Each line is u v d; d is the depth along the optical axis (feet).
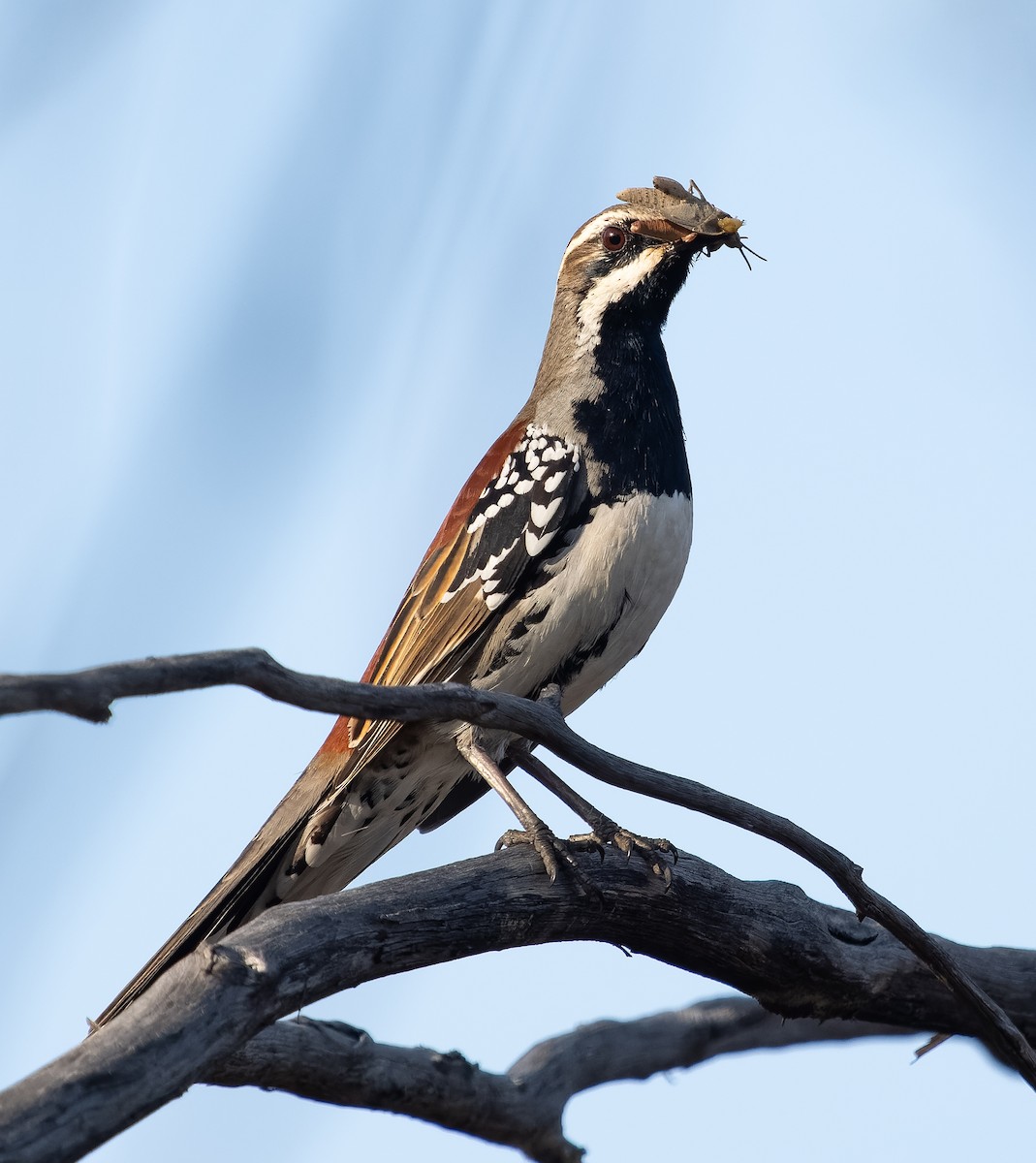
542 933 25.46
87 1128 17.61
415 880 23.98
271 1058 24.97
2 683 14.60
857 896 23.85
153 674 16.03
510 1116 28.30
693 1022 33.01
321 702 18.63
